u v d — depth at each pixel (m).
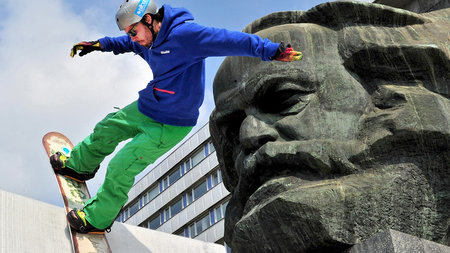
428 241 2.80
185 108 3.95
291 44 3.40
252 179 3.29
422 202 3.00
